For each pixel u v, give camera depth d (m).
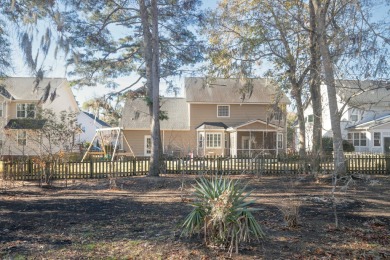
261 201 10.09
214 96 33.41
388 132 33.34
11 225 7.45
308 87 19.44
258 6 19.17
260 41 18.83
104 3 19.81
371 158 17.86
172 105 36.09
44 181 15.31
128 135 33.19
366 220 7.89
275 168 16.95
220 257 5.44
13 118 29.34
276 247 5.91
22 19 14.89
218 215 5.55
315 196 11.04
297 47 19.28
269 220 7.68
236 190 5.89
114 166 16.80
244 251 5.70
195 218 6.04
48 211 8.95
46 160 15.41
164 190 12.95
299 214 8.36
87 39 19.62
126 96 21.39
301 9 19.17
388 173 17.78
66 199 10.97
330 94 15.27
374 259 5.52
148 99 19.41
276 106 21.91
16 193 12.34
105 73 21.89
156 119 16.98
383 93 32.66
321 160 16.30
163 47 21.50
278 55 19.45
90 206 9.65
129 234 6.70
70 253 5.69
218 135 32.38
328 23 15.88
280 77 20.00
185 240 6.17
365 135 34.41
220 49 20.00
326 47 14.40
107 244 6.12
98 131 24.31
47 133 17.81
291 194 11.48
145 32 19.73
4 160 16.25
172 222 7.56
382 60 12.70
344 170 14.90
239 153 31.12
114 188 13.45
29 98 30.22
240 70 19.89
